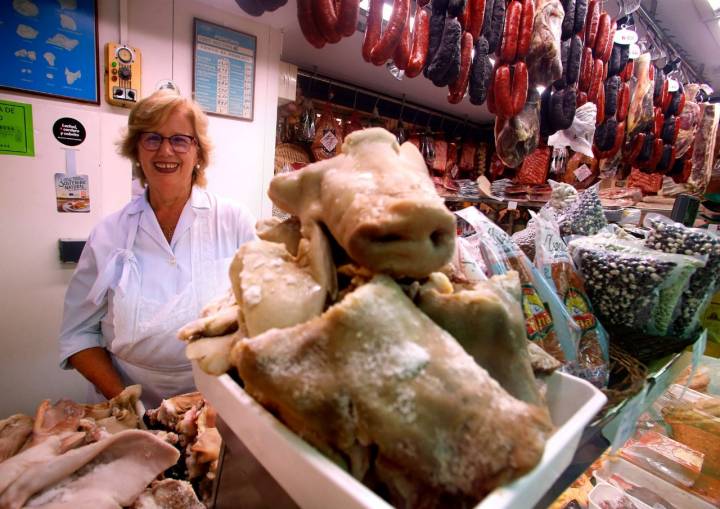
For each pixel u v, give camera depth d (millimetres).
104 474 712
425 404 331
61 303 1642
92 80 1549
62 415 850
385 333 352
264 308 410
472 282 543
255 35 1871
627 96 2041
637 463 1119
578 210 1066
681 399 1330
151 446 746
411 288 430
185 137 1307
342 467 353
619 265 810
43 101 1478
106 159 1627
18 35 1397
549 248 859
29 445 766
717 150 2914
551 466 342
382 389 335
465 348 430
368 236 376
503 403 343
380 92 2957
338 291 447
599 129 2045
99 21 1522
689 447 1178
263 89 1953
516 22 1472
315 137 2570
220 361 456
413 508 341
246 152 1974
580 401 488
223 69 1815
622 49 1996
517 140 1669
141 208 1364
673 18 2434
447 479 323
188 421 859
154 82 1668
